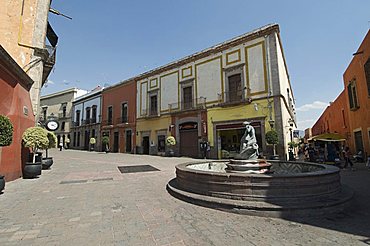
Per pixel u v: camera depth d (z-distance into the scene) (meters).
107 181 7.52
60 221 3.66
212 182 4.75
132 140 24.75
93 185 6.80
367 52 12.18
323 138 12.57
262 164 6.09
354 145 15.85
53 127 13.56
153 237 3.04
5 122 5.40
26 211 4.19
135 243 2.85
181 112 19.48
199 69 19.03
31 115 9.38
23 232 3.20
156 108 22.61
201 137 17.95
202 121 18.08
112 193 5.71
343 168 11.20
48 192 5.81
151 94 23.28
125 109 26.62
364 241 2.90
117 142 27.17
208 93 18.05
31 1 10.75
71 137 36.16
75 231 3.24
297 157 18.62
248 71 15.80
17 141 7.83
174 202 4.85
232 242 2.88
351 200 4.54
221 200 4.38
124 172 9.78
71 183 7.12
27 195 5.47
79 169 10.83
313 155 13.76
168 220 3.72
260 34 15.40
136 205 4.62
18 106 7.95
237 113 16.02
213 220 3.72
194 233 3.18
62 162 14.41
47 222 3.61
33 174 8.04
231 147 16.61
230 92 16.72
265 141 14.35
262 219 3.77
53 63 11.99
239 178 4.45
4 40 9.90
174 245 2.80
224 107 16.78
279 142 13.78
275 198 4.16
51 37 13.75
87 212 4.14
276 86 14.36
